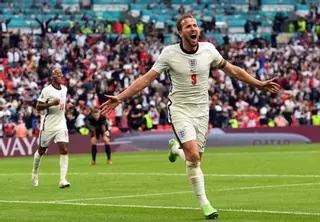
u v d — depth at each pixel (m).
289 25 80.25
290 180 28.78
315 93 70.69
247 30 78.69
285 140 64.06
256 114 65.31
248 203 21.34
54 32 69.75
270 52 74.62
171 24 77.25
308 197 22.75
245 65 72.38
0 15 73.50
